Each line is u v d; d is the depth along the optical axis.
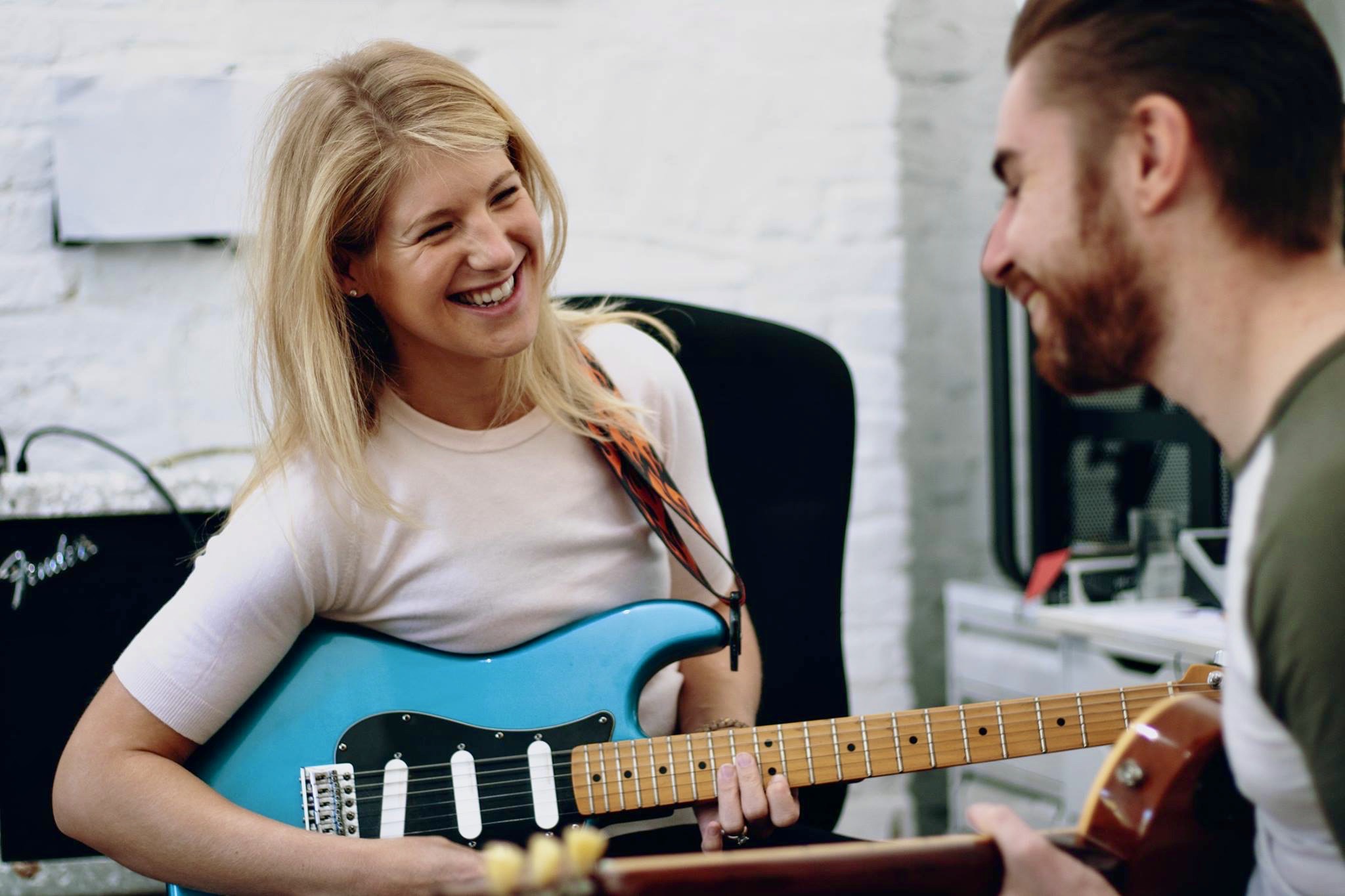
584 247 2.26
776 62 2.35
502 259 1.13
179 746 1.15
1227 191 0.71
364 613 1.23
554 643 1.22
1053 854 0.75
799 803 1.42
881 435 2.42
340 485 1.18
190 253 2.06
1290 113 0.70
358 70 1.19
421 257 1.13
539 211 1.27
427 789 1.18
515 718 1.20
